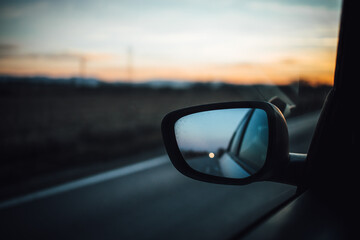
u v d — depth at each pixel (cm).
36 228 410
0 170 859
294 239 110
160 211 436
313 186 126
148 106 3816
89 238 368
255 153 163
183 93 5544
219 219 380
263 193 448
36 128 2075
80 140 1487
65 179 695
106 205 484
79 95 5581
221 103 175
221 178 155
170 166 757
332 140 121
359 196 114
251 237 125
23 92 5903
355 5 109
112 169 770
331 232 107
